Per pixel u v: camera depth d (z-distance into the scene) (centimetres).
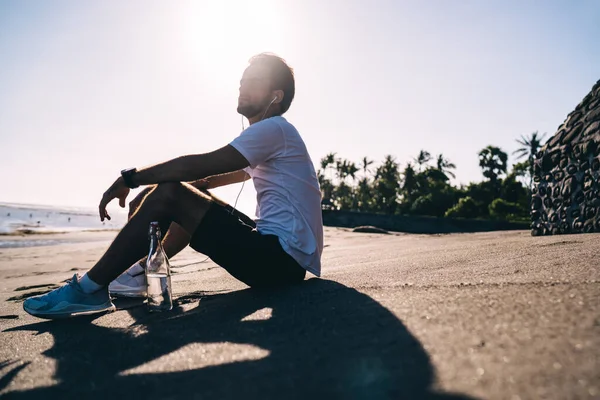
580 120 504
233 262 196
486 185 5056
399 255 355
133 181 186
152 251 182
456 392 73
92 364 117
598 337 90
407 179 5681
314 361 97
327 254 470
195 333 134
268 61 220
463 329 105
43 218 7012
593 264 182
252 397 82
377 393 77
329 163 6369
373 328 115
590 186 476
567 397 68
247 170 224
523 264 208
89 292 184
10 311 246
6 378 113
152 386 95
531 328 101
